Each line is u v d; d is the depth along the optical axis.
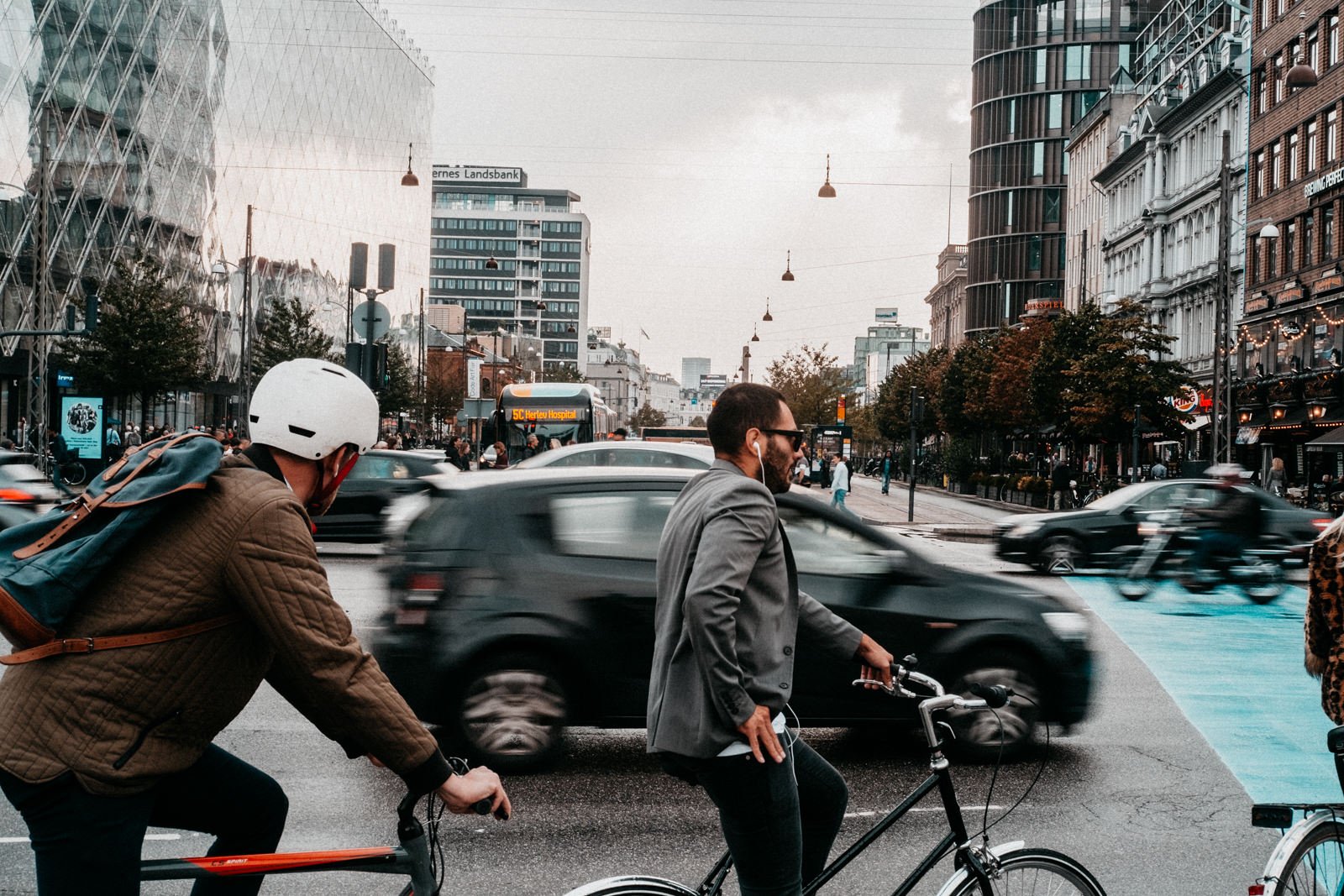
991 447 67.25
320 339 57.34
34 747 2.45
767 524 3.10
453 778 2.66
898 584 7.33
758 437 3.31
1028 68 101.06
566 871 5.37
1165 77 65.69
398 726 2.57
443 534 7.06
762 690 3.10
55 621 2.42
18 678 2.51
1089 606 15.12
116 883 2.50
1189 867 5.49
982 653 7.35
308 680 2.53
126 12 55.88
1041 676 7.41
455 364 94.62
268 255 71.50
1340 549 3.60
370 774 6.89
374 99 88.69
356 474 20.16
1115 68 98.50
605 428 38.66
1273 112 46.78
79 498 2.57
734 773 3.09
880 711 7.23
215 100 64.69
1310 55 43.69
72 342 44.06
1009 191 102.00
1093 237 76.81
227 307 66.69
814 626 3.56
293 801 6.37
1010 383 55.16
